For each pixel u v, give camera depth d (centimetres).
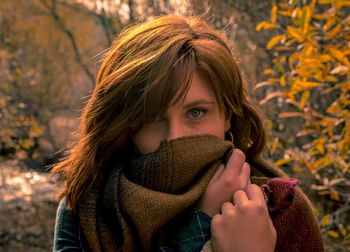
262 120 125
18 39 1021
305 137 327
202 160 103
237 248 98
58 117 1023
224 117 112
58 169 120
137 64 106
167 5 568
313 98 293
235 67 112
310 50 191
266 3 433
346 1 190
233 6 450
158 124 106
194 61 104
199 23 117
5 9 1012
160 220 100
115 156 114
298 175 337
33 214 698
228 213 100
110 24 801
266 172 123
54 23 1042
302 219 112
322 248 114
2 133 780
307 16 188
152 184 104
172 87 102
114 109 109
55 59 1053
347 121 206
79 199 112
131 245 103
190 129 106
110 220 110
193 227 102
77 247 113
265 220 100
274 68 360
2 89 895
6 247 635
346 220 318
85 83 1055
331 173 299
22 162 878
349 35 202
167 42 107
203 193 105
